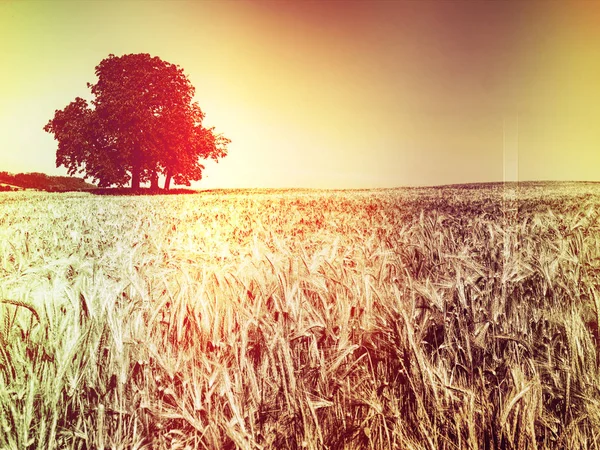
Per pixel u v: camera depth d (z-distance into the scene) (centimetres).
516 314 157
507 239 266
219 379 116
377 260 200
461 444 108
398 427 110
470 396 112
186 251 253
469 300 164
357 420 112
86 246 347
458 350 139
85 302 132
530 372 126
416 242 289
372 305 135
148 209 672
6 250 336
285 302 135
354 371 121
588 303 170
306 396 108
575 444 109
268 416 111
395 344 122
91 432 113
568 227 307
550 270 188
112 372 119
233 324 136
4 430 109
